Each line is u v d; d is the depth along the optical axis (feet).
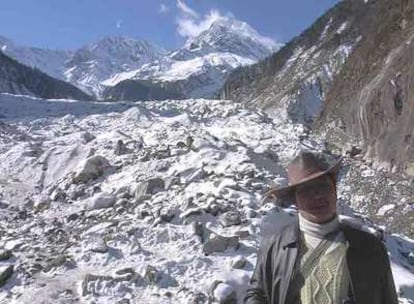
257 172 38.34
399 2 117.80
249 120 74.90
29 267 26.27
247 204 31.76
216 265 26.05
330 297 10.45
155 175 39.96
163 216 30.53
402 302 24.47
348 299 10.44
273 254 11.12
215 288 23.48
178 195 34.35
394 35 108.99
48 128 69.46
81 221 33.86
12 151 50.42
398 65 90.12
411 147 74.08
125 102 93.15
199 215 30.40
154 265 25.75
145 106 89.61
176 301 23.34
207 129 67.10
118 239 28.94
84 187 40.45
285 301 10.80
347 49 264.93
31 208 38.93
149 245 28.63
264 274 11.19
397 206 62.85
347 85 117.60
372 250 10.65
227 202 31.94
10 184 44.01
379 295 10.58
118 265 26.50
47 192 42.09
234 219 29.73
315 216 10.80
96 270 26.20
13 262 27.22
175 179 37.14
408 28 103.71
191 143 46.06
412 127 76.13
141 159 44.04
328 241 10.77
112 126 70.23
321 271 10.59
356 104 98.63
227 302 23.16
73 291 24.17
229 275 24.90
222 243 27.17
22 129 67.72
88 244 28.43
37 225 33.73
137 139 53.47
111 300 23.45
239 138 61.41
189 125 67.77
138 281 24.70
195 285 24.31
